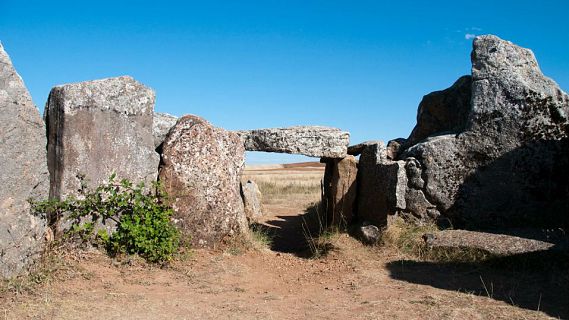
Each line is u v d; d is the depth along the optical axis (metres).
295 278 8.64
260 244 10.38
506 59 10.85
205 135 9.95
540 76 10.68
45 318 5.90
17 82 7.35
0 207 6.93
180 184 9.61
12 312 5.98
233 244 9.92
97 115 8.84
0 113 7.03
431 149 10.74
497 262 8.45
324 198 13.37
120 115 9.15
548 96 10.38
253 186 16.53
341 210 11.88
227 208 9.96
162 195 9.34
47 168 7.89
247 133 11.55
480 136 10.64
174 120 10.50
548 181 10.43
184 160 9.71
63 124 8.50
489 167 10.60
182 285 7.82
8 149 7.09
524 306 6.68
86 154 8.70
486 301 6.92
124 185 8.87
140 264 8.47
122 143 9.16
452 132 11.32
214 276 8.38
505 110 10.54
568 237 8.88
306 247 11.02
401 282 8.04
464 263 8.71
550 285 7.51
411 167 10.77
